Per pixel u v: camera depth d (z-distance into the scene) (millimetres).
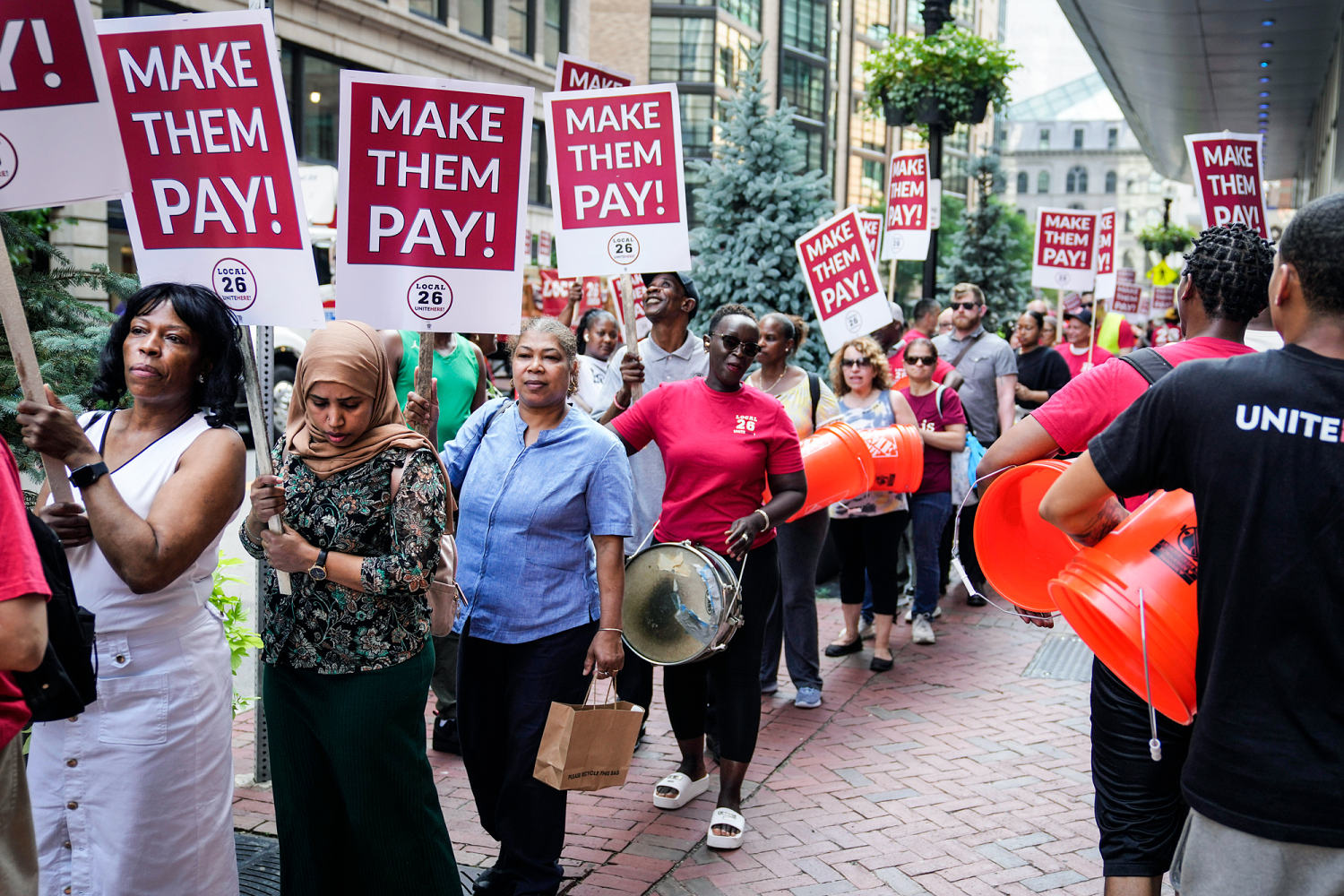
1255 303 3012
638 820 4730
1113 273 14359
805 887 4117
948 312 10414
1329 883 2096
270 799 4754
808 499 5641
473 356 6023
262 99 3387
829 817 4766
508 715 3900
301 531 3238
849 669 7016
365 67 22578
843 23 49688
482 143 3912
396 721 3254
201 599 3078
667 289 5754
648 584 4398
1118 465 2453
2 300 2633
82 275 5457
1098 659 3059
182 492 2898
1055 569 3266
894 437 6418
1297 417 2160
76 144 2746
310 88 21469
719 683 4574
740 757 4520
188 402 3055
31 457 5055
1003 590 3271
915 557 7609
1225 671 2193
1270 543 2145
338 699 3230
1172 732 2900
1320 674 2109
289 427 3398
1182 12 16625
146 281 3508
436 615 3600
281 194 3432
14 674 2367
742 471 4543
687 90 38750
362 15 21875
